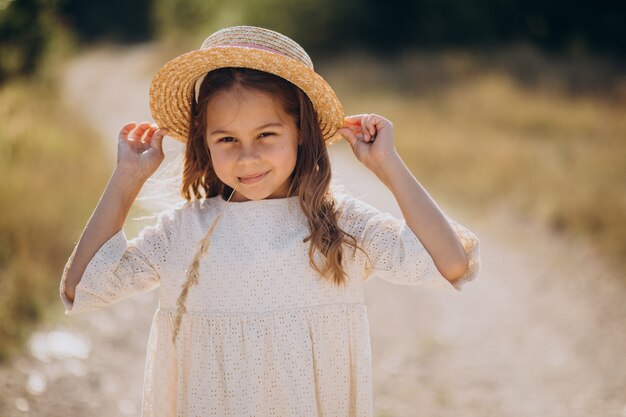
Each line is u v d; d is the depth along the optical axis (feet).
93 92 57.57
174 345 6.51
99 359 13.29
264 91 6.26
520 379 13.80
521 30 68.85
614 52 65.10
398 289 18.67
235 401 6.26
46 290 15.12
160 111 6.86
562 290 18.29
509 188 27.76
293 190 6.72
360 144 6.66
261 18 71.56
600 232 21.81
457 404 12.80
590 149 33.12
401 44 70.54
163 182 7.27
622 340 15.26
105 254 6.32
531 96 48.70
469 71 56.65
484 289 18.70
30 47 36.73
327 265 6.27
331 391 6.42
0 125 22.24
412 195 6.40
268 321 6.32
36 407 11.10
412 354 14.83
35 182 19.15
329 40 70.44
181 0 90.22
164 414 6.52
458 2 68.74
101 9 111.55
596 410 12.53
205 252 6.45
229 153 6.33
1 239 15.87
